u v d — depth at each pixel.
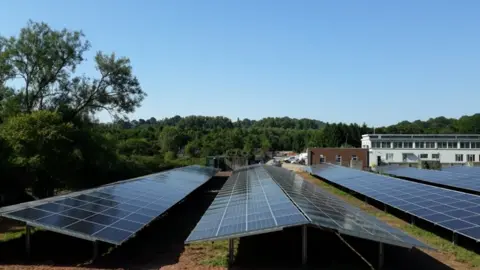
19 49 38.34
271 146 134.00
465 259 15.86
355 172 44.97
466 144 77.06
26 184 29.64
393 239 13.52
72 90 43.38
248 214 16.23
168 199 24.25
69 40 40.97
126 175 47.09
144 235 20.64
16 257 15.30
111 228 15.48
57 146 32.06
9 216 14.65
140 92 46.75
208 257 16.23
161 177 36.03
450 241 18.81
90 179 39.00
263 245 17.98
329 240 18.73
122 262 15.19
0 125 33.06
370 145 79.25
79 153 35.38
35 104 41.50
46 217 15.35
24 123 30.69
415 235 20.11
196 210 29.72
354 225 14.72
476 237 15.73
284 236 19.56
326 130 123.81
